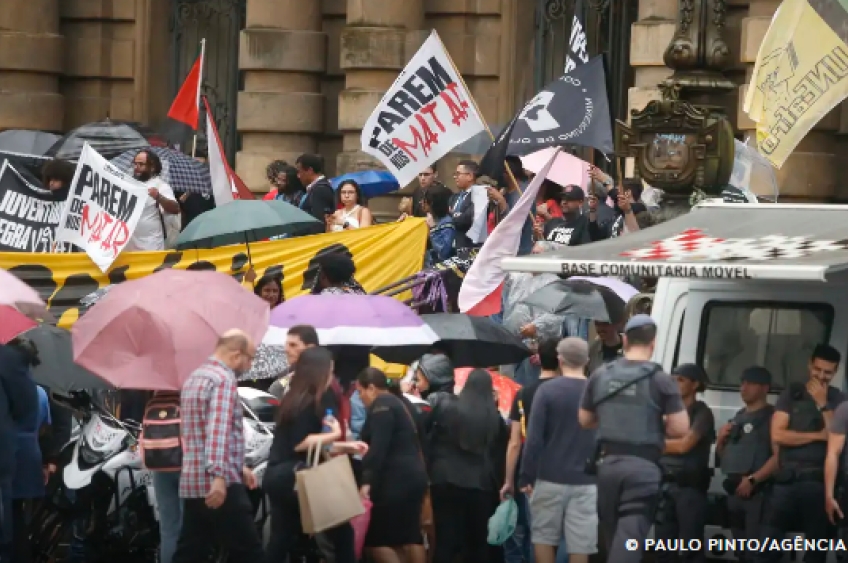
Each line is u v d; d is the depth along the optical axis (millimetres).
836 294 15477
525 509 17172
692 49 20578
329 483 14562
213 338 15594
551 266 15039
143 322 15516
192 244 22969
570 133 21016
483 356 18031
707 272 14297
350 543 15039
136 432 17719
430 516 16984
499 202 22000
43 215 23688
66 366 17188
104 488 17078
